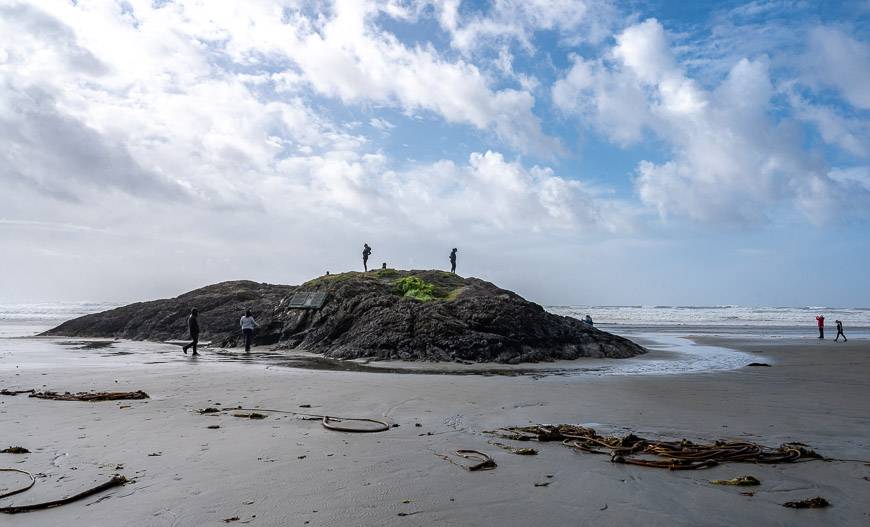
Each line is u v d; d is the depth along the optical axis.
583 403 12.44
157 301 42.22
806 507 5.97
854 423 10.43
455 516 5.59
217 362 21.38
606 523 5.48
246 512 5.59
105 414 10.48
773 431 9.74
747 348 32.72
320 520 5.41
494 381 16.28
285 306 31.05
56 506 5.66
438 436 9.04
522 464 7.46
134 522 5.29
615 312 113.25
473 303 26.08
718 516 5.70
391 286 30.59
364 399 12.53
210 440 8.54
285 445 8.28
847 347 32.78
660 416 11.03
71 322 41.56
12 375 16.33
